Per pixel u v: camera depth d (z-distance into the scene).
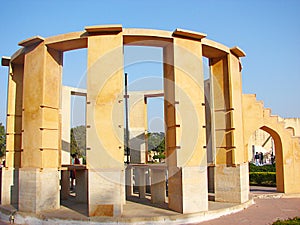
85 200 11.05
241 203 10.70
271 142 33.91
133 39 9.48
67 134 15.73
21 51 10.66
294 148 13.85
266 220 9.04
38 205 9.29
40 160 9.47
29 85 10.09
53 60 10.14
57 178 9.88
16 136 11.45
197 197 9.15
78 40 9.47
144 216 8.54
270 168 19.61
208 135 12.83
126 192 12.57
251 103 13.30
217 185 11.18
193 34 9.54
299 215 9.70
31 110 9.91
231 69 11.16
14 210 9.83
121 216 8.55
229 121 11.06
